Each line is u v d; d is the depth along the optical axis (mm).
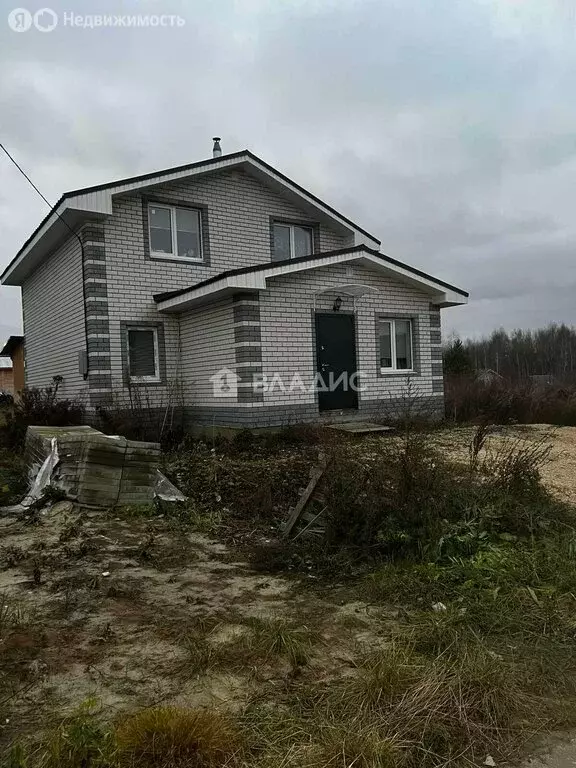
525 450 7066
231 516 6031
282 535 5301
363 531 4758
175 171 11859
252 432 10336
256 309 10586
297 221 14250
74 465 6184
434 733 2436
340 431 10164
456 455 8211
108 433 10375
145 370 12172
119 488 6199
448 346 36469
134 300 11820
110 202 11055
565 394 16531
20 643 3176
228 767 2172
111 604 3740
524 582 4035
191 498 6637
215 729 2338
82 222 11383
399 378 12688
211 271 12828
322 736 2369
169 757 2184
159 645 3174
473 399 15258
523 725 2543
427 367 13172
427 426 9430
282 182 13406
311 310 11336
